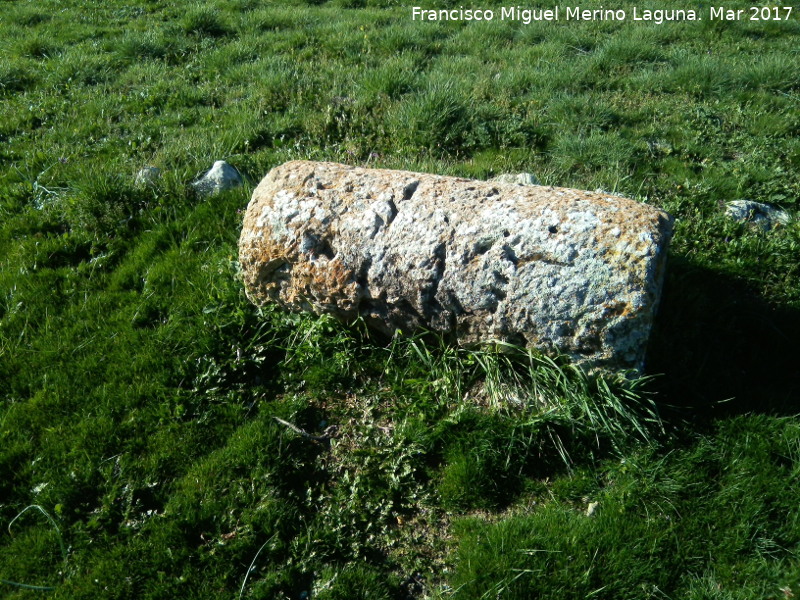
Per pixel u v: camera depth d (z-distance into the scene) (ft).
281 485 10.14
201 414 11.10
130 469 10.28
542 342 10.38
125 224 15.30
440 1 32.30
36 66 25.32
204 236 14.90
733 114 20.02
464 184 11.34
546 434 10.48
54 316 13.00
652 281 9.85
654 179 17.06
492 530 9.43
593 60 23.71
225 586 8.90
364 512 9.83
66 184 17.21
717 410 10.78
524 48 25.95
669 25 27.76
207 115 20.70
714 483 9.87
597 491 9.93
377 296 11.09
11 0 34.76
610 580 8.80
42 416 11.02
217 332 12.37
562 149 17.95
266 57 24.76
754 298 13.10
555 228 10.26
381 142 18.75
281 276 11.78
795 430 10.30
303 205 11.40
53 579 9.00
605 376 10.40
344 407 11.34
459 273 10.50
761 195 16.14
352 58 25.00
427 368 11.56
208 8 29.07
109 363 11.94
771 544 9.07
